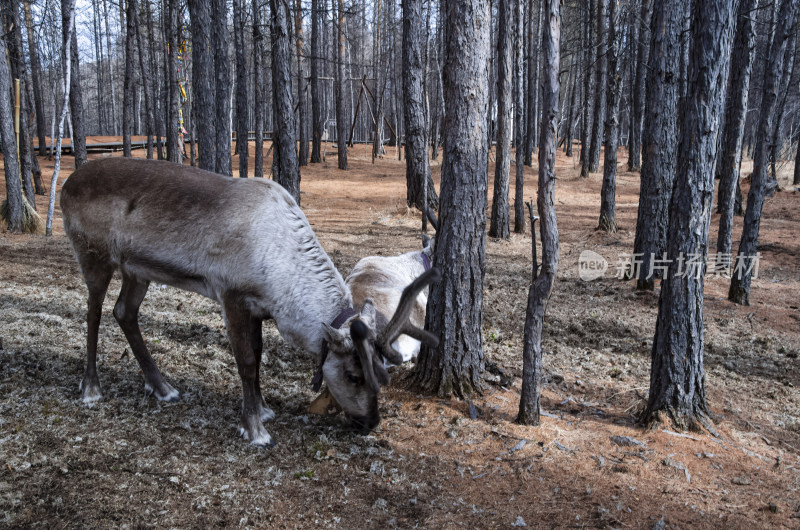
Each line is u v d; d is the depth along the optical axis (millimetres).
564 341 7160
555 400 5449
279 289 4273
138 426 4453
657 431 4805
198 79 9133
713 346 7121
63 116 12133
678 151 4707
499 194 13766
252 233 4223
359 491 3967
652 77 9203
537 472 4223
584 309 8570
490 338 7066
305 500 3814
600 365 6398
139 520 3424
